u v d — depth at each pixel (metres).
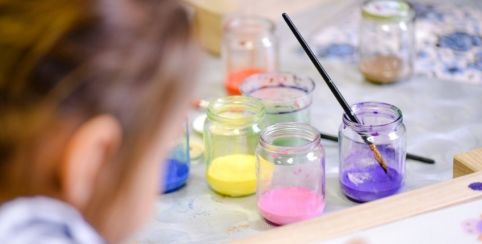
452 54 1.53
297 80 1.27
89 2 0.52
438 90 1.40
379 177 1.07
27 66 0.51
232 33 1.46
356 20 1.71
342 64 1.52
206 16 1.59
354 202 1.08
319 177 1.05
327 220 0.91
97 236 0.56
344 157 1.10
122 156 0.54
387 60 1.44
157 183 0.60
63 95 0.51
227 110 1.16
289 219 1.01
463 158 1.05
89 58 0.51
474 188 0.95
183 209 1.08
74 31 0.52
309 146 1.05
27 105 0.52
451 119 1.30
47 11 0.52
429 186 0.97
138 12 0.54
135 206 0.58
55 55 0.51
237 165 1.11
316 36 1.65
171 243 1.00
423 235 0.88
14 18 0.52
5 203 0.54
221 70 1.55
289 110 1.20
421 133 1.26
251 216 1.06
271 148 1.05
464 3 1.77
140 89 0.53
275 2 1.71
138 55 0.53
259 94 1.27
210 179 1.11
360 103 1.11
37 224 0.53
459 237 0.88
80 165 0.53
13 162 0.53
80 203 0.55
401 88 1.42
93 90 0.52
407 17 1.45
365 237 0.88
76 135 0.52
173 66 0.55
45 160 0.53
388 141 1.07
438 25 1.66
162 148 0.57
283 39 1.64
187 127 1.14
